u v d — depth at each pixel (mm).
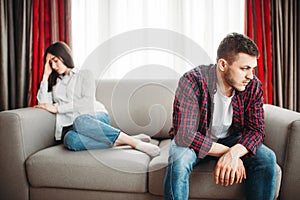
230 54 1195
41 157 1435
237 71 1200
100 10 2346
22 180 1468
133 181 1336
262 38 2094
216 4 2268
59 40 2275
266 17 2084
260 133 1310
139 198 1368
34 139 1552
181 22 2279
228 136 1413
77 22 2357
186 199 1178
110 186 1363
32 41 2250
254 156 1242
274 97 2102
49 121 1701
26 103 2283
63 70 1759
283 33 2086
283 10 2078
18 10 2240
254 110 1327
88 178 1378
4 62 2188
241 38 1209
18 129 1461
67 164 1393
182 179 1166
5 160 1471
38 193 1462
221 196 1286
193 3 2258
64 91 1732
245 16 2113
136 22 2330
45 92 1825
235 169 1174
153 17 2312
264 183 1219
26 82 2277
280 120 1430
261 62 2082
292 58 2062
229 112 1335
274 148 1426
